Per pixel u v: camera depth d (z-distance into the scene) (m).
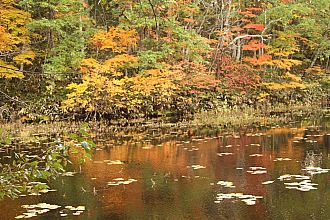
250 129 15.53
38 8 18.97
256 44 22.34
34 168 3.49
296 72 27.30
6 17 16.06
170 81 19.53
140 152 11.41
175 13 21.94
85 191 7.79
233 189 7.75
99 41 17.69
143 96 19.58
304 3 25.06
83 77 17.59
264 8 25.72
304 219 6.18
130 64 18.64
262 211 6.54
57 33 19.69
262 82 23.61
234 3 25.92
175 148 11.91
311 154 10.66
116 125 17.20
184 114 20.62
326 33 26.75
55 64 17.08
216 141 12.98
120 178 8.66
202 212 6.55
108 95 18.14
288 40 23.64
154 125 17.23
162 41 19.47
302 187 7.75
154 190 7.79
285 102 24.72
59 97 17.94
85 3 18.20
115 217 6.39
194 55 20.22
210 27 26.89
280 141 12.66
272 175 8.66
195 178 8.59
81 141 3.57
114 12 16.02
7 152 11.23
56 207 6.88
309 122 17.20
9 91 17.61
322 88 26.67
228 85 22.16
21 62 16.77
